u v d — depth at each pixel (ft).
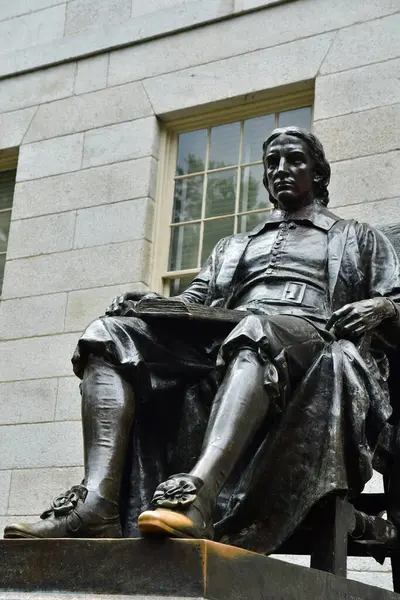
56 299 35.47
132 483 16.22
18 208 37.42
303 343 15.34
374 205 30.68
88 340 15.64
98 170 36.40
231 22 35.58
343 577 14.62
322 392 15.26
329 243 18.04
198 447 16.52
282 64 34.04
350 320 15.87
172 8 36.81
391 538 17.13
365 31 32.81
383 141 31.24
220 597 11.93
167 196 35.94
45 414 34.04
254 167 35.04
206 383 16.72
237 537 14.74
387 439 17.28
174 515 12.42
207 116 35.76
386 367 17.02
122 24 37.68
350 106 32.12
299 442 15.01
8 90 39.40
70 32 38.88
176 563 12.01
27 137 38.29
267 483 14.89
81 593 12.44
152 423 16.65
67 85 38.22
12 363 35.32
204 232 35.17
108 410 15.30
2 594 12.88
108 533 14.37
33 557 12.95
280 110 34.65
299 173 18.90
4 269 38.52
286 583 13.00
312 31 33.76
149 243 35.04
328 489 14.58
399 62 31.89
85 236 35.76
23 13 40.19
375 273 17.76
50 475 33.12
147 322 16.17
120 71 37.27
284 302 17.46
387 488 17.92
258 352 14.82
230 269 18.57
